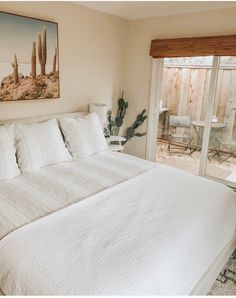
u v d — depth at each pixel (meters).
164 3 2.86
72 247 1.26
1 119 2.51
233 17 2.87
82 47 3.18
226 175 3.54
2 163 2.00
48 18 2.72
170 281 1.23
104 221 1.50
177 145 4.46
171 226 1.48
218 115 3.36
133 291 1.06
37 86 2.72
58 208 1.65
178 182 2.11
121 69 3.89
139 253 1.24
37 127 2.38
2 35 2.33
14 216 1.53
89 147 2.69
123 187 1.98
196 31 3.17
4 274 1.20
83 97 3.37
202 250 1.52
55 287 1.05
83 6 3.05
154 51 3.51
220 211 1.77
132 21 3.71
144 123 3.94
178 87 3.97
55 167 2.35
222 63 3.15
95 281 1.06
